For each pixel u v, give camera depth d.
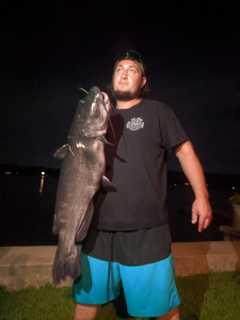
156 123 1.45
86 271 1.47
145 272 1.41
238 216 3.11
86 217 1.39
